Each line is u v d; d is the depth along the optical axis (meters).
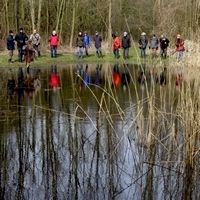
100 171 7.73
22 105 12.83
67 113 11.74
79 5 37.91
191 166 7.86
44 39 35.41
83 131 9.99
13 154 8.41
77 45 29.53
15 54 27.98
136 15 26.14
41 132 9.88
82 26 38.00
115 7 30.36
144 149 8.82
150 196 6.82
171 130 9.04
